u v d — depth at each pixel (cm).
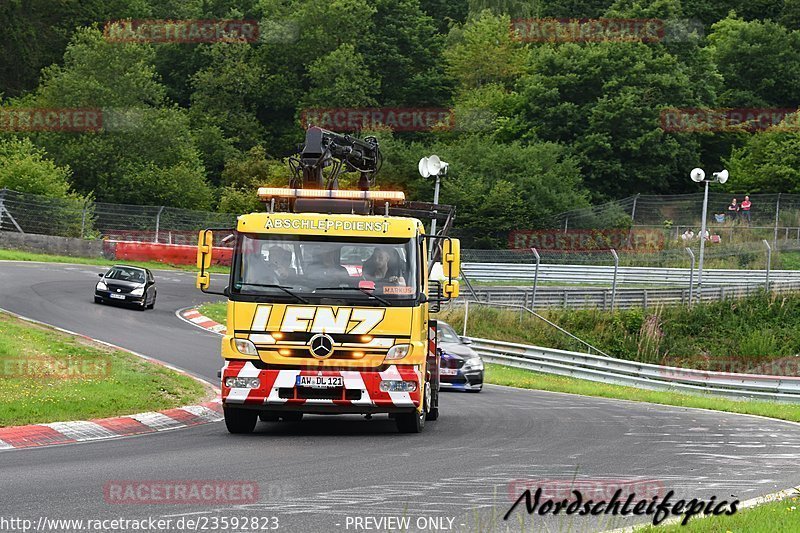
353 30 17000
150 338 4806
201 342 4903
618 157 14338
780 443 2652
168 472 1778
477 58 16075
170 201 13062
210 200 13462
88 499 1502
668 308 8188
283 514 1422
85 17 17738
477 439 2430
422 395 2452
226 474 1767
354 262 2405
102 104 13450
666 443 2500
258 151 14488
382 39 17062
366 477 1769
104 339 4503
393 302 2384
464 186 12075
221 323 6050
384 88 16925
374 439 2378
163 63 17875
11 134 13262
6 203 8962
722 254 9844
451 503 1539
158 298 7094
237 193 12988
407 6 17412
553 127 14562
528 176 12425
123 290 6144
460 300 7350
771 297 8694
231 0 18250
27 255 8312
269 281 2388
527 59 15725
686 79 14700
